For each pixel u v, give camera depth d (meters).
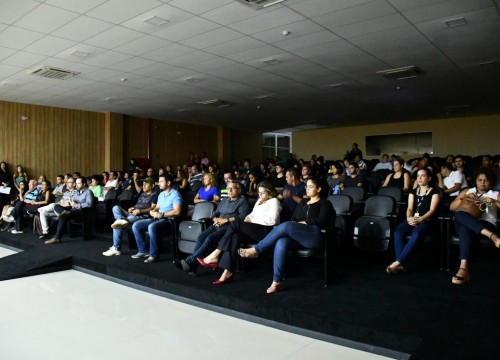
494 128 11.77
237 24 4.69
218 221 3.86
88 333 2.82
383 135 13.68
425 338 2.25
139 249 4.64
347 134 14.45
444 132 12.53
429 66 6.48
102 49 5.57
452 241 3.45
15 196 8.88
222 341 2.65
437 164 6.75
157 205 4.84
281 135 17.33
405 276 3.37
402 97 8.92
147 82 7.45
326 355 2.40
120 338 2.73
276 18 4.52
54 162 9.82
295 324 2.76
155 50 5.62
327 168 9.38
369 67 6.52
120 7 4.21
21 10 4.27
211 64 6.32
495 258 3.88
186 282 3.57
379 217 3.85
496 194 3.39
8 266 4.62
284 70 6.69
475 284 3.07
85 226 6.03
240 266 3.90
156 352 2.50
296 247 3.30
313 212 3.48
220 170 14.12
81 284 4.13
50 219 6.25
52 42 5.27
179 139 12.98
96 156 10.65
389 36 5.10
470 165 7.16
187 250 4.21
